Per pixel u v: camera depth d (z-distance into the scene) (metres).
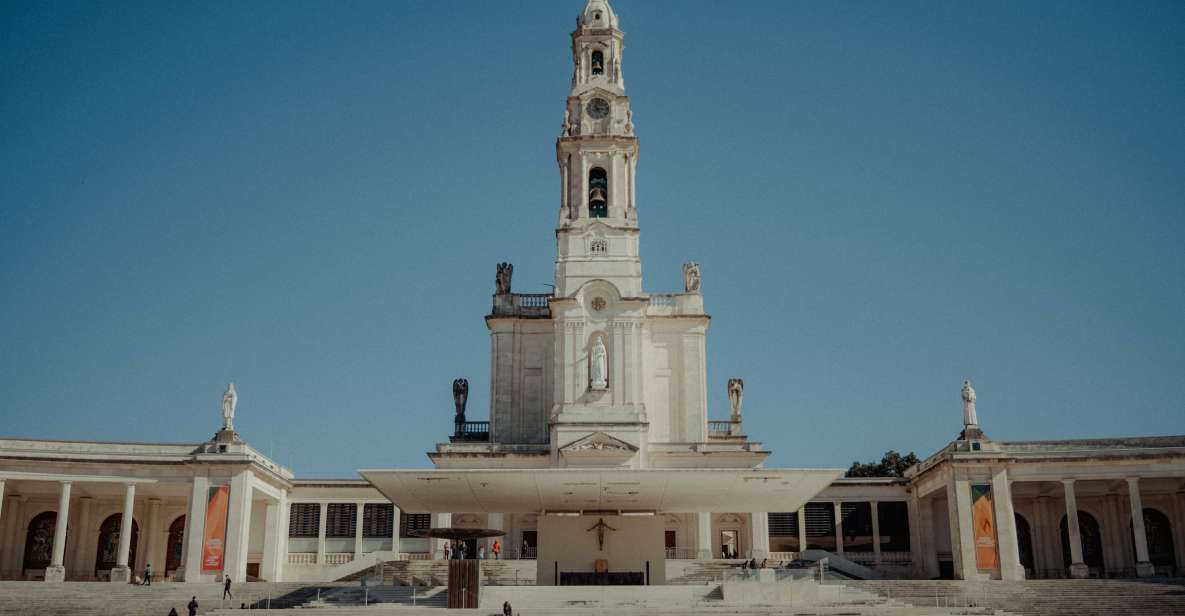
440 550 69.25
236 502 62.78
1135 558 69.50
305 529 73.75
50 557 68.62
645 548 55.28
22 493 67.69
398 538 73.12
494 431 72.62
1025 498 73.06
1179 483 67.25
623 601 47.84
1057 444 65.31
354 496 73.94
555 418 68.44
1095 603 49.78
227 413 65.00
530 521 69.81
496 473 47.94
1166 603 49.47
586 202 74.00
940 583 53.41
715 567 62.84
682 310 74.75
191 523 62.25
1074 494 66.56
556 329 71.00
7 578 67.19
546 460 69.44
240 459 63.06
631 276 71.75
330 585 54.00
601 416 68.38
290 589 53.06
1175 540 68.81
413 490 50.53
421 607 45.38
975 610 45.34
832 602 47.56
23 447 61.75
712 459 69.88
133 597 51.41
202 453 63.47
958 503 64.38
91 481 62.34
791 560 70.06
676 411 72.94
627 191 74.69
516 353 74.44
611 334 70.69
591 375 69.81
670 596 48.28
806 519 74.81
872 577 69.06
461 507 54.44
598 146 74.94
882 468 100.12
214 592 52.62
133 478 62.78
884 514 74.69
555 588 48.22
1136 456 63.72
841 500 74.56
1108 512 70.94
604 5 78.81
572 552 55.19
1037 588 53.62
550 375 74.12
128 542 62.31
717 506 54.25
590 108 76.25
